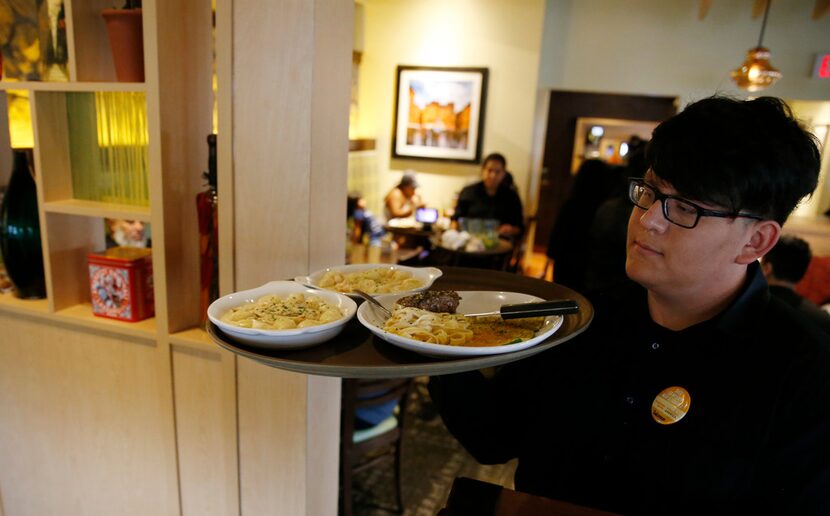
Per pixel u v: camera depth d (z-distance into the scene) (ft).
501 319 2.78
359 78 18.44
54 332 4.90
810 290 11.31
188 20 4.09
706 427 2.44
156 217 4.13
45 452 5.31
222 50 3.75
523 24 16.93
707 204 2.19
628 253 2.54
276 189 3.88
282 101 3.72
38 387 5.14
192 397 4.48
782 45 16.17
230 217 4.01
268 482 4.36
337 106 4.02
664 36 16.94
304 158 3.76
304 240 3.90
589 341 2.92
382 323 2.76
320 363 2.27
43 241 4.64
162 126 3.98
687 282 2.36
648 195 2.43
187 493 4.74
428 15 17.62
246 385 4.22
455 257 12.28
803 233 15.81
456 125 17.99
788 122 2.18
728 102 2.24
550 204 20.29
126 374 4.70
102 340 4.72
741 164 2.09
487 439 3.18
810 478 2.22
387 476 8.04
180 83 4.10
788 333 2.41
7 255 4.87
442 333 2.45
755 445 2.33
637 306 2.84
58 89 4.23
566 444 2.87
